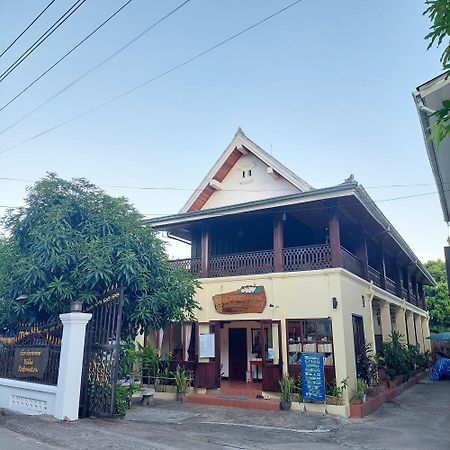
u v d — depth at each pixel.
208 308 12.92
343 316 10.94
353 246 15.65
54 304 8.08
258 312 12.00
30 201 8.75
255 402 10.60
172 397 11.97
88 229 8.59
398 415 10.23
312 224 14.49
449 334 20.36
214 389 12.11
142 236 9.21
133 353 10.02
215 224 14.73
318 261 11.76
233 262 13.15
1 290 8.66
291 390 10.60
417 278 25.89
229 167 16.44
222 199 16.48
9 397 8.36
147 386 12.66
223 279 12.85
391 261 19.92
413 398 12.98
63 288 7.96
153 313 9.03
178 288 9.71
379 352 15.75
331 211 11.68
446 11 3.63
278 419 9.30
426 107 6.88
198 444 6.38
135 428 6.96
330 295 11.10
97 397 7.41
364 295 13.47
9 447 5.52
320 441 7.54
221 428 8.43
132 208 9.64
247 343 14.23
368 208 12.23
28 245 8.59
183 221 13.69
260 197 15.62
